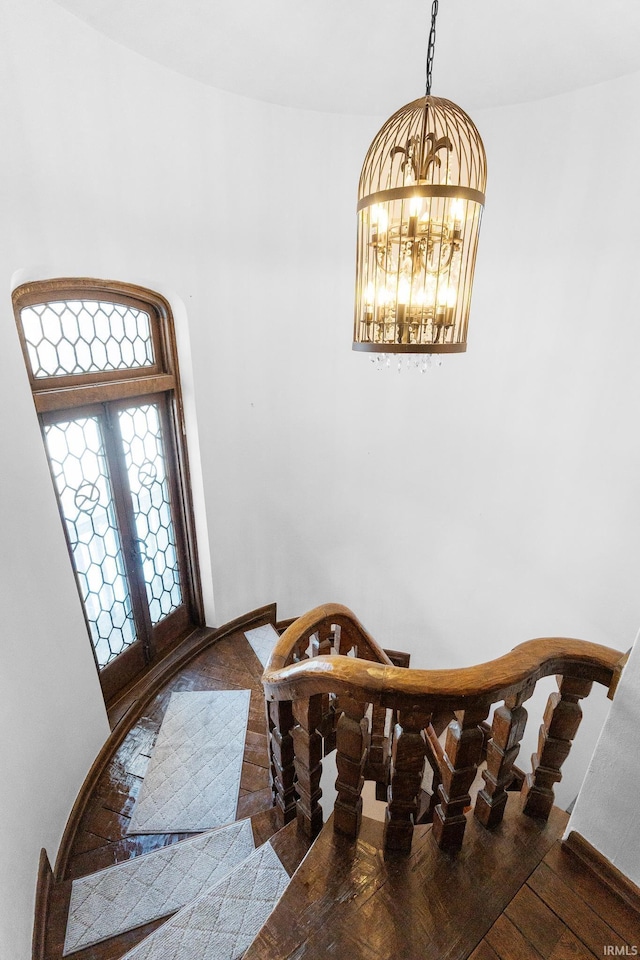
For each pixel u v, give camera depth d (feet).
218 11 6.25
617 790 3.61
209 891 4.89
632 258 8.16
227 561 11.09
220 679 10.16
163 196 7.72
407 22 6.63
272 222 9.48
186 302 8.60
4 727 5.02
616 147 7.93
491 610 11.62
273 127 8.87
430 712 3.43
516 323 9.64
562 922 3.53
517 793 4.59
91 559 8.32
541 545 10.43
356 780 3.92
